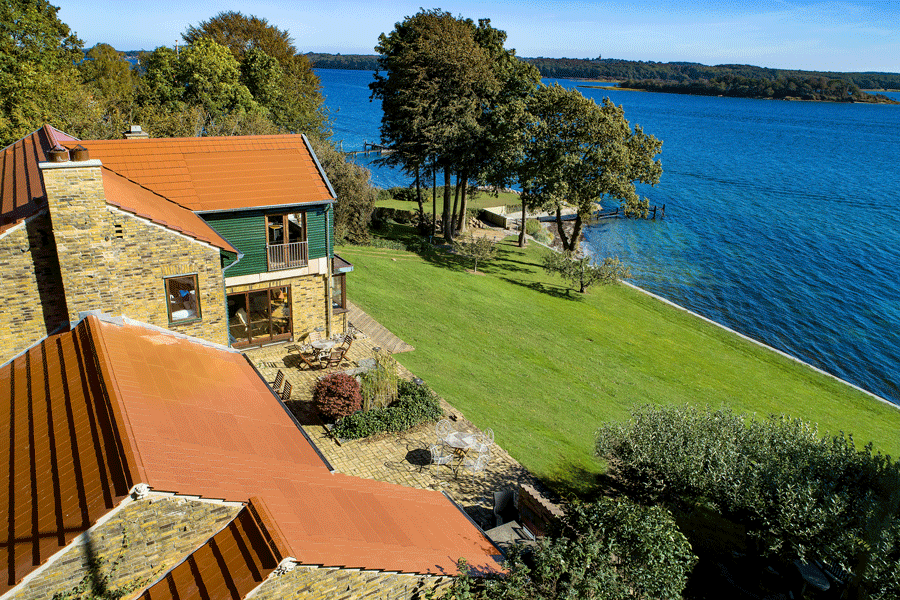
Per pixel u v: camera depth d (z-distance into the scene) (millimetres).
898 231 78688
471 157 50219
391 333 30672
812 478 14195
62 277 14000
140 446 9492
